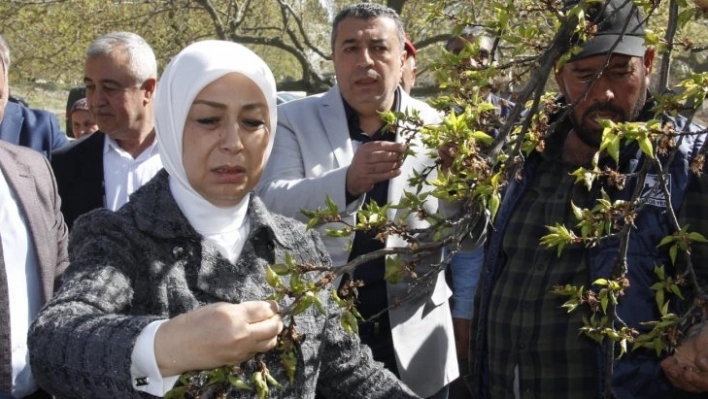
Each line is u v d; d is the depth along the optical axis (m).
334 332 2.00
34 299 2.89
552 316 2.63
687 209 2.39
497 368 2.76
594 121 2.49
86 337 1.52
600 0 1.60
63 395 1.64
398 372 2.98
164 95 1.83
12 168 2.97
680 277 1.89
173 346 1.45
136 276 1.73
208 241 1.82
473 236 2.79
